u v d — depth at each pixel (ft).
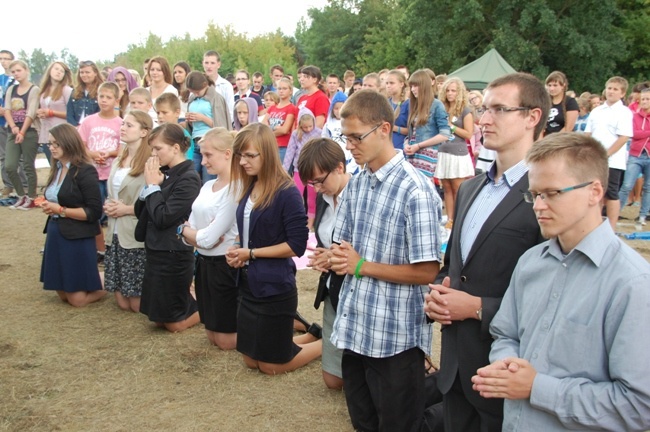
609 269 6.07
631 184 28.14
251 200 12.89
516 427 6.61
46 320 16.69
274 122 28.45
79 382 13.07
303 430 11.22
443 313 7.82
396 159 9.42
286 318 13.15
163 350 14.76
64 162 17.28
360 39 169.58
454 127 24.17
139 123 16.78
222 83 29.32
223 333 14.65
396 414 9.70
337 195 12.37
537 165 6.23
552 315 6.40
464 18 100.12
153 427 11.30
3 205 31.71
